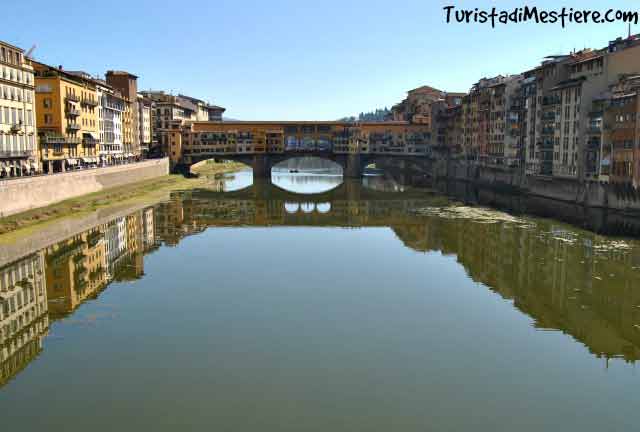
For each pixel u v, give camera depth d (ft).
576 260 189.78
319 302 146.82
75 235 230.89
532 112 387.14
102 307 141.90
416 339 121.08
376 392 97.19
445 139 600.80
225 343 118.52
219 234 250.16
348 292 156.15
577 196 318.45
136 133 536.01
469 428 86.12
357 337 122.11
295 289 158.92
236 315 136.05
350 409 91.61
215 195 410.93
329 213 324.39
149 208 329.31
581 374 104.42
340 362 109.19
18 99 280.72
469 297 151.23
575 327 128.47
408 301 147.84
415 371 105.40
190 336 122.21
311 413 90.22
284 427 86.22
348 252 211.41
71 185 302.66
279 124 607.37
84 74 419.54
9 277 169.37
